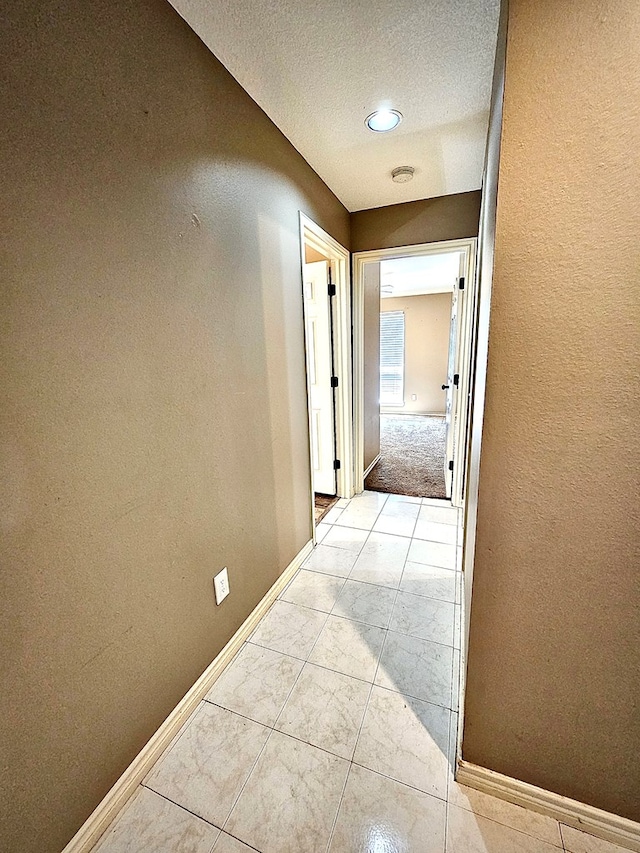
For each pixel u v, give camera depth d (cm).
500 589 93
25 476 78
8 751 79
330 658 155
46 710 86
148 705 115
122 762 107
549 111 68
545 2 65
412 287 630
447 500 314
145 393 107
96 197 90
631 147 66
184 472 125
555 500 83
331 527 270
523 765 102
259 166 159
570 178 70
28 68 74
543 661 94
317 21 115
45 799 87
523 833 99
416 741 121
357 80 142
